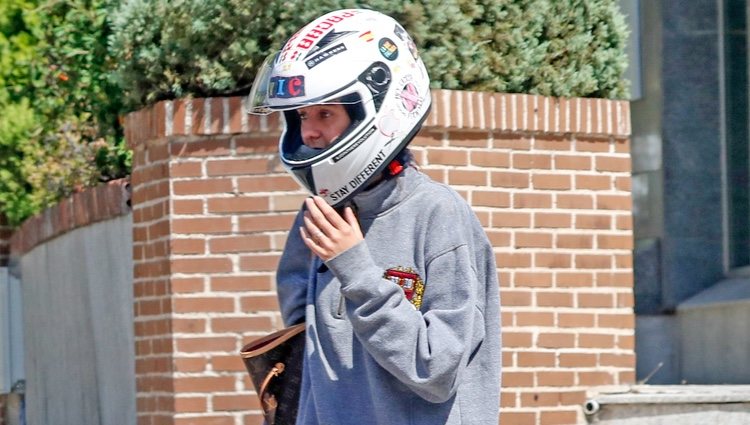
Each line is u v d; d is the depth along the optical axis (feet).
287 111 33.37
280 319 57.11
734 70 84.33
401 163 32.07
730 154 84.33
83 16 76.28
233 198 57.62
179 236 57.77
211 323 57.57
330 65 31.42
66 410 78.84
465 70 58.80
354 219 30.45
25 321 89.71
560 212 60.13
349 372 31.71
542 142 59.93
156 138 58.34
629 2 85.92
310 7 56.54
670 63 84.28
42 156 80.69
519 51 59.52
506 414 58.85
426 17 57.62
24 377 90.99
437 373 29.76
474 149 58.54
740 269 82.84
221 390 57.36
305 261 35.40
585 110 60.59
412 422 30.91
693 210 84.33
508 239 59.11
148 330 60.49
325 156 31.53
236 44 57.57
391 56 32.07
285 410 34.94
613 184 61.16
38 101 81.82
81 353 74.95
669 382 83.61
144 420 61.11
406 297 31.14
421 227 31.48
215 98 57.67
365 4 56.80
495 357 32.14
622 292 61.05
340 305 32.12
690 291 83.97
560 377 59.77
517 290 59.21
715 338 79.56
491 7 59.16
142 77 59.82
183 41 58.39
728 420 59.93
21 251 88.28
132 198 62.13
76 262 74.84
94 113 76.59
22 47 83.25
